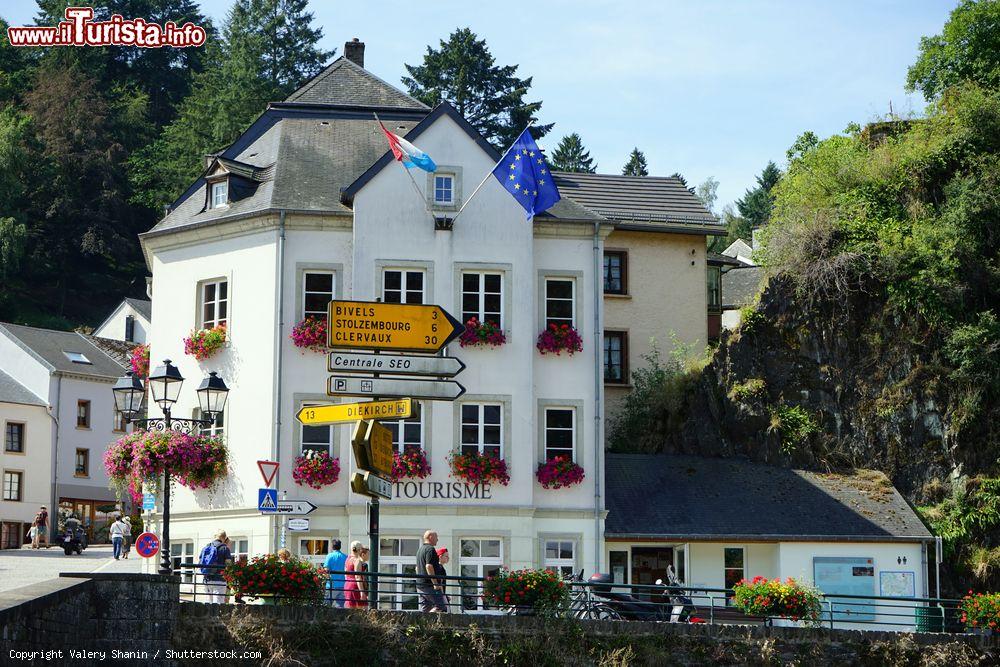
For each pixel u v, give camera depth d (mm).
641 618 28109
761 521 35750
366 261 33969
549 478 33938
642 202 44719
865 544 35562
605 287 43344
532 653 23297
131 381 24797
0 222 83688
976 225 41031
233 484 33938
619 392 42312
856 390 39750
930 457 38844
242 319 34625
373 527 20891
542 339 34688
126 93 97500
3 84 95688
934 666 25531
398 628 22750
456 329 20797
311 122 38625
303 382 33844
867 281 40375
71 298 89000
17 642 15484
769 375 40031
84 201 89750
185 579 33656
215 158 36125
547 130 79000
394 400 20359
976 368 38844
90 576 20844
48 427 65688
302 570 22766
